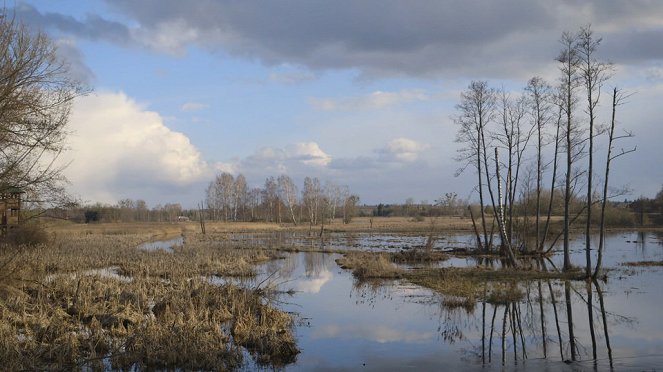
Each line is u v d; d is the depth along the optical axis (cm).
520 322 1817
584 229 7456
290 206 11694
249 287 2280
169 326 1444
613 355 1410
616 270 3153
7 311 1509
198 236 6838
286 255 4306
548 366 1312
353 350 1461
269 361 1340
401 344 1527
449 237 6706
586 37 2750
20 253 2155
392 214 15575
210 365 1252
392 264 3409
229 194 13012
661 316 1906
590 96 2733
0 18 1583
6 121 1590
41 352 1277
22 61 1633
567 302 2177
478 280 2772
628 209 8756
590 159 2780
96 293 1950
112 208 10994
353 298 2286
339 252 4497
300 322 1805
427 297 2306
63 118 1766
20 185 1694
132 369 1245
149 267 2977
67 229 7050
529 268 3206
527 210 4700
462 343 1541
